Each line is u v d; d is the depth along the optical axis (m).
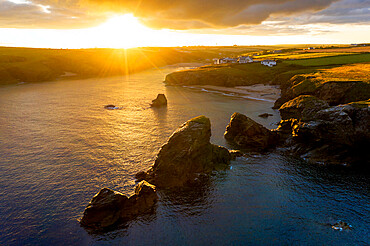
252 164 54.53
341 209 40.50
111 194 38.16
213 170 51.25
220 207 41.16
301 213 39.72
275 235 35.41
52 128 77.88
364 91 74.44
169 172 47.00
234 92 144.62
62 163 54.25
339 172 50.78
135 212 39.03
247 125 64.62
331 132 52.97
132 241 34.38
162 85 179.25
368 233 35.44
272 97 126.00
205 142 51.94
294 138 60.16
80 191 44.12
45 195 42.91
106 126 80.12
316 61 171.12
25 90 149.25
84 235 34.91
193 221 38.12
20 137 69.81
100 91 149.62
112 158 56.66
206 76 175.25
